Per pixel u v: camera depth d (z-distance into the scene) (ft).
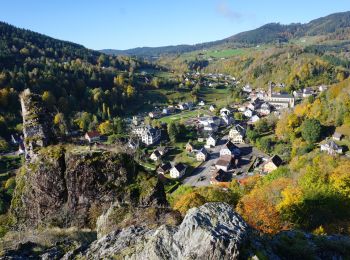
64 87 531.50
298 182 163.43
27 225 91.25
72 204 90.94
